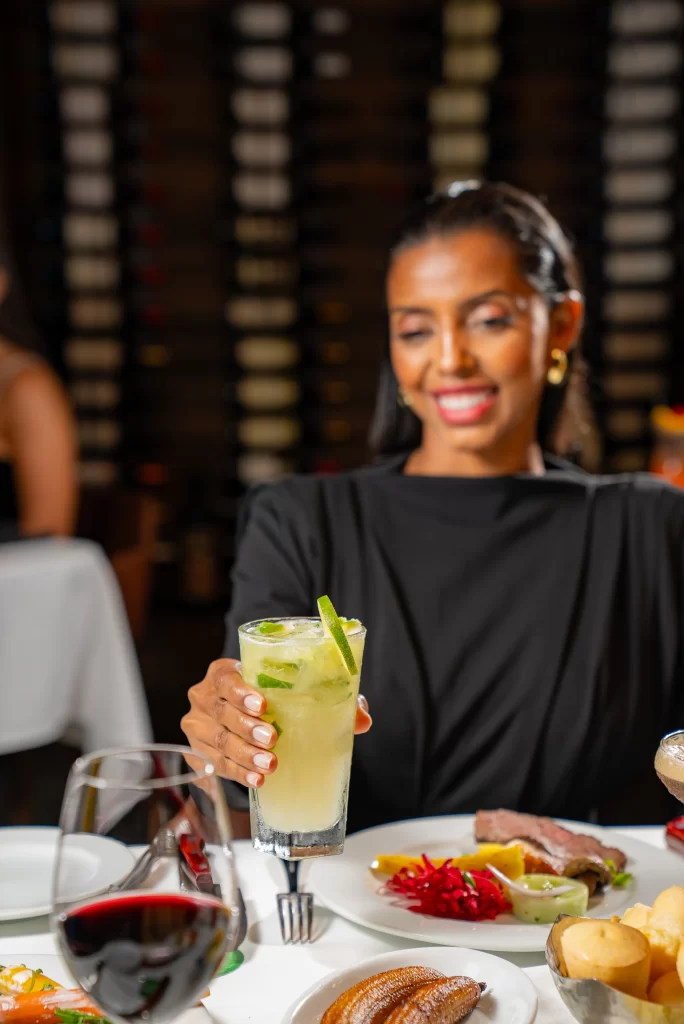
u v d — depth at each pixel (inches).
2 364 131.6
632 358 231.3
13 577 100.2
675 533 61.9
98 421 233.8
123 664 112.3
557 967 30.4
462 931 36.2
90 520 146.2
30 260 227.9
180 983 25.8
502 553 59.4
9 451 130.9
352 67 225.6
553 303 62.0
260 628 35.5
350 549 60.4
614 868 40.7
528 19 221.8
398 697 57.4
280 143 228.2
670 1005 28.7
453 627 58.6
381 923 36.7
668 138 223.8
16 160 223.9
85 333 231.6
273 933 37.2
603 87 223.0
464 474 62.9
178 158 227.9
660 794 89.0
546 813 57.9
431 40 223.9
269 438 236.4
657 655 61.1
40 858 42.3
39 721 103.4
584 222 228.8
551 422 66.4
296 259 232.4
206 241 231.1
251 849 44.6
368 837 44.9
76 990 31.0
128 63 223.6
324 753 34.2
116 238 229.5
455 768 57.6
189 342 233.6
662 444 140.3
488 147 228.1
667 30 219.1
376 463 69.1
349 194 231.3
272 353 234.2
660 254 228.4
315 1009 30.7
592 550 60.1
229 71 224.7
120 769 27.5
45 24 219.8
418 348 60.1
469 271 57.6
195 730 41.2
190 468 236.5
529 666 57.9
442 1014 29.2
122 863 26.2
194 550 235.9
